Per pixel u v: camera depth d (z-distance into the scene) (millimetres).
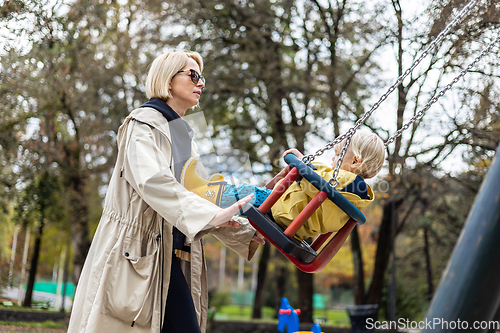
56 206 10383
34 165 8359
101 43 8695
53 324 8633
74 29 7090
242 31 9773
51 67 6879
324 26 8672
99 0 7898
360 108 8648
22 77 6168
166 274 1784
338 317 19812
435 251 11734
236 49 10070
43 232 11562
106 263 1709
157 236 1806
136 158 1750
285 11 9164
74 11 7078
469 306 870
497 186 889
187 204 1688
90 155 9523
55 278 17578
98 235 1815
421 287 11945
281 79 9961
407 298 11492
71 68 8000
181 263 2008
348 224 1848
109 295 1674
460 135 5945
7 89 6270
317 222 1819
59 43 6785
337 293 21750
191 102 2080
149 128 1838
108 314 1673
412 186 8000
